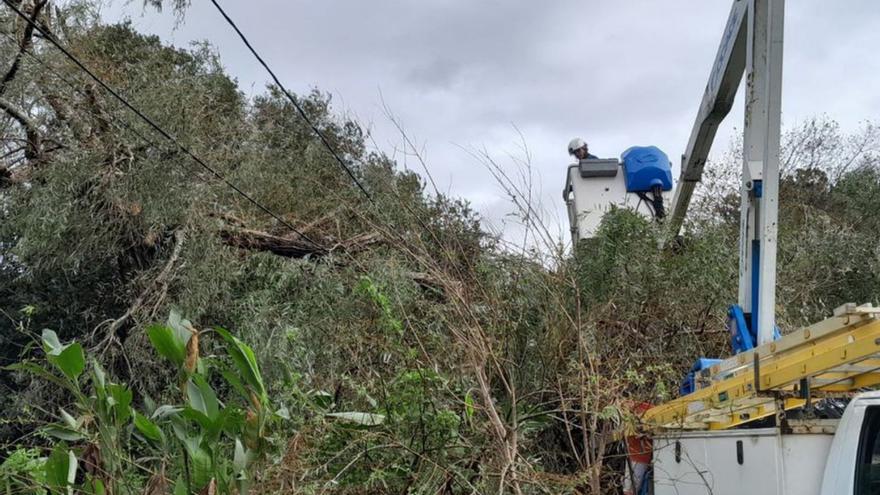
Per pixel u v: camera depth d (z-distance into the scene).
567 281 6.46
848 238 9.49
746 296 5.88
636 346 7.23
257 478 4.93
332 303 7.98
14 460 5.44
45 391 8.77
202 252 9.12
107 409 4.88
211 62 11.40
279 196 10.45
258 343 7.95
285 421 5.72
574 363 5.60
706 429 4.88
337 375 6.26
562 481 4.95
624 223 8.14
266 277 9.30
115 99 9.47
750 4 6.25
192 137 9.52
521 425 5.69
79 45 9.91
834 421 3.82
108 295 10.37
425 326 6.20
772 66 5.70
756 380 4.09
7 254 10.00
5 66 9.19
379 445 5.34
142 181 9.16
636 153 10.10
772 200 5.62
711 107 7.91
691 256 8.21
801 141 12.75
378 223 8.17
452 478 5.23
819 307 9.00
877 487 3.51
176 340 4.84
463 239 6.91
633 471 5.50
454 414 5.25
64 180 9.00
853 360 3.56
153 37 10.98
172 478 5.25
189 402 4.76
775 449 3.79
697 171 8.66
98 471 4.84
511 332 6.04
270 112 11.91
